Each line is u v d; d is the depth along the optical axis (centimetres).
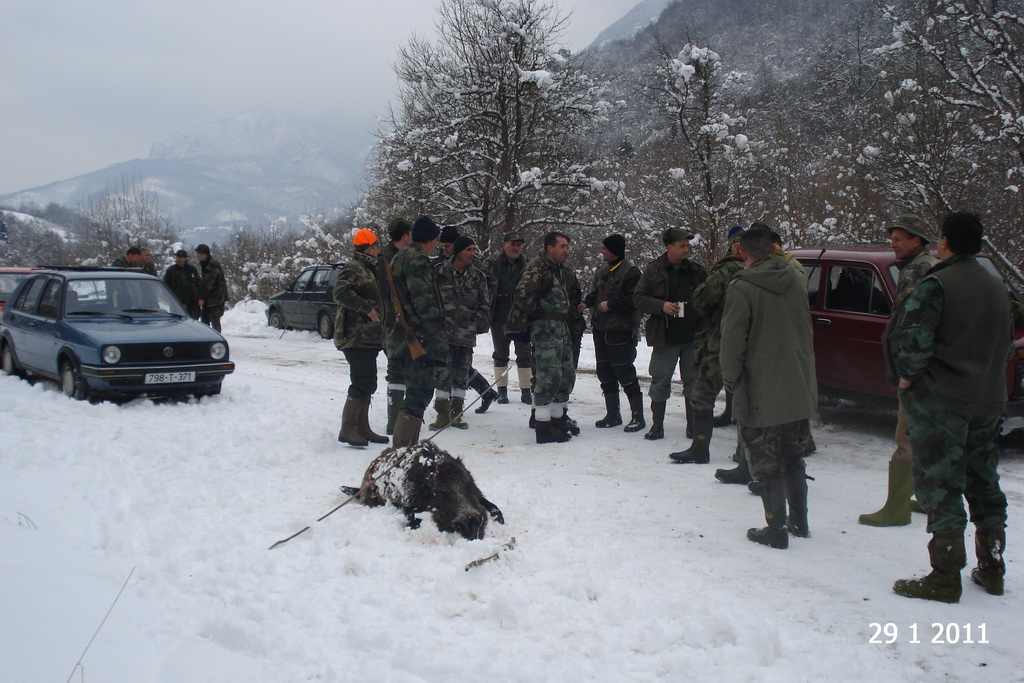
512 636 345
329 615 361
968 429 392
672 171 1648
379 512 486
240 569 412
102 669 301
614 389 809
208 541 447
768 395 451
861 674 314
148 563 418
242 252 3200
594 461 662
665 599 379
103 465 610
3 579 358
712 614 353
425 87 2019
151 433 725
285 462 642
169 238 3453
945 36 1501
